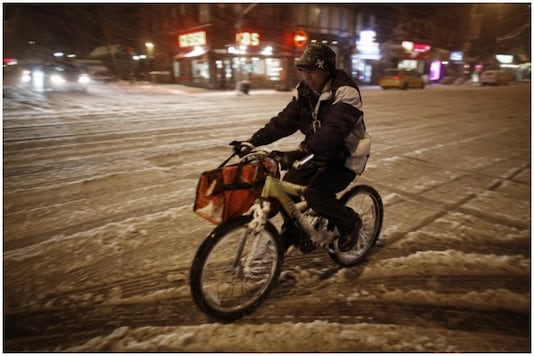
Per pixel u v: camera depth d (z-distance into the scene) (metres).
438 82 35.56
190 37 23.91
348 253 2.95
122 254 3.04
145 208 3.94
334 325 2.31
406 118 11.04
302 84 2.42
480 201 4.35
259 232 2.22
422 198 4.41
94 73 26.12
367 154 2.46
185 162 5.73
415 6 31.73
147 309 2.41
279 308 2.46
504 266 2.99
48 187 4.52
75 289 2.59
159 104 14.09
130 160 5.79
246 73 23.86
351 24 28.06
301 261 3.00
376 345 2.16
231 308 2.32
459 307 2.50
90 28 32.50
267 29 23.44
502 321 2.38
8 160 5.67
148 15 28.28
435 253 3.16
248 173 2.23
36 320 2.29
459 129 9.27
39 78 22.47
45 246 3.14
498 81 32.69
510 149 7.14
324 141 2.16
